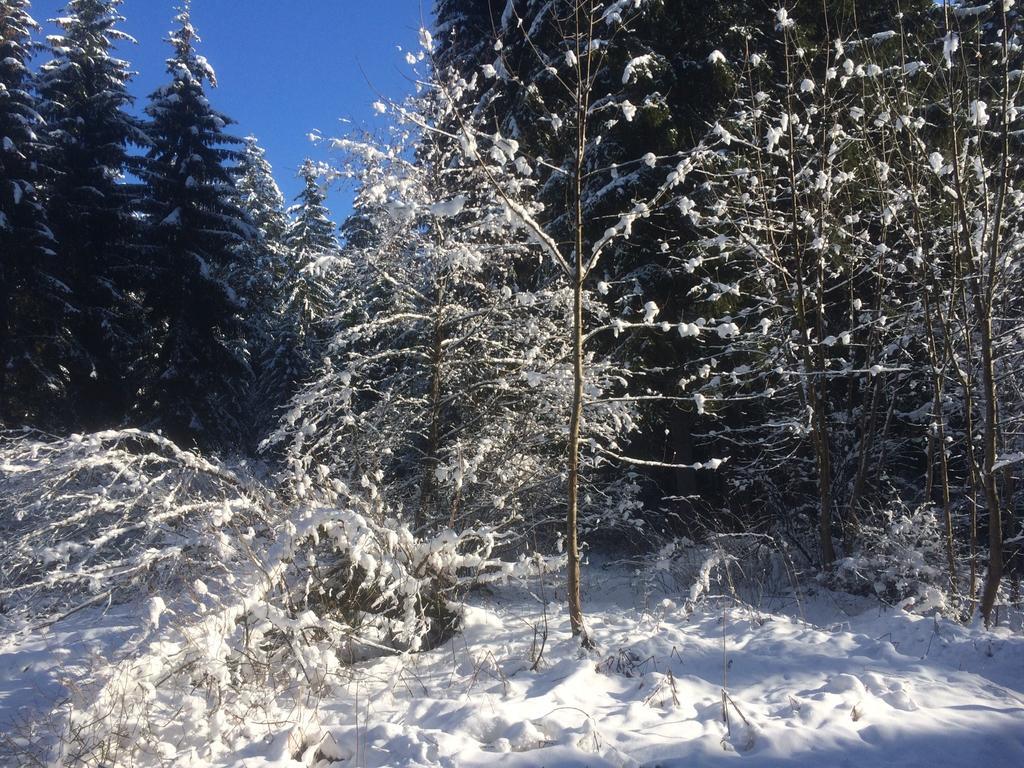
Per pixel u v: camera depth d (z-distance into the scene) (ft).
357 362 27.84
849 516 31.12
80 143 71.46
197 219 72.59
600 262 35.96
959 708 14.88
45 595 23.03
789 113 28.12
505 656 19.36
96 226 71.36
